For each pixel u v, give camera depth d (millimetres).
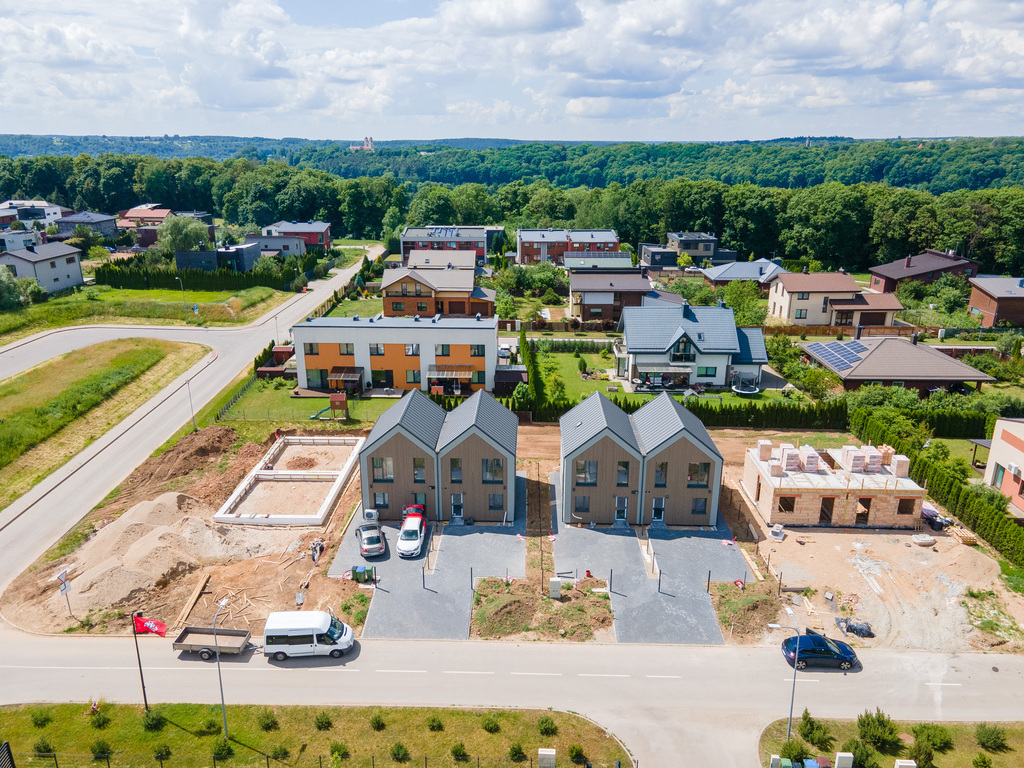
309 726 34188
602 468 51250
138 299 114625
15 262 111562
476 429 50344
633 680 37531
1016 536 47844
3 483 58125
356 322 80875
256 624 41562
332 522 52688
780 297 112250
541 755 31453
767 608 42500
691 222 183875
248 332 101125
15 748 32750
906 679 37969
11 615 42531
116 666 38344
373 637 40750
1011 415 70938
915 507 52156
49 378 77688
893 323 112188
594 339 102875
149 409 74250
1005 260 144625
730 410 71750
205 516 53312
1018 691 37250
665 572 46688
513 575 46375
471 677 37688
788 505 52469
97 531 51469
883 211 159125
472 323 81125
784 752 32469
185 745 32938
